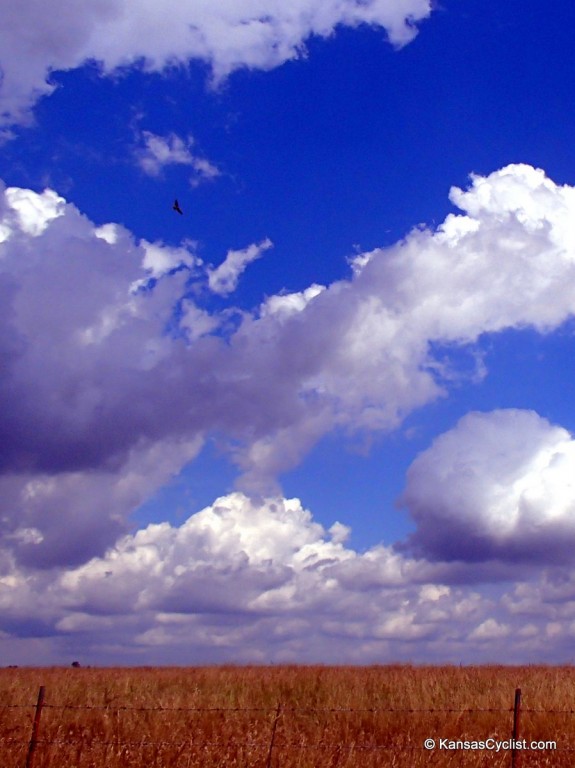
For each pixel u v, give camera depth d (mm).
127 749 15625
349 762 15469
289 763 15258
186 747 15812
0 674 31688
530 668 32406
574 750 16734
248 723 18750
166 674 31188
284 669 33000
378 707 22547
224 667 35469
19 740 16125
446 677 27781
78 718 19656
